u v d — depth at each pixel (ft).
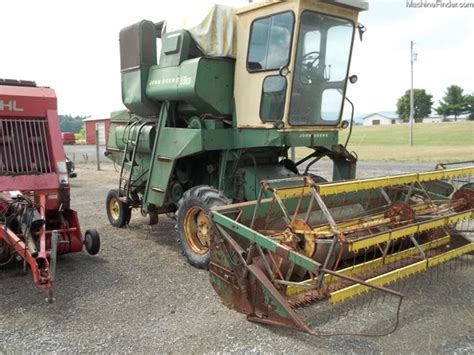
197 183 24.35
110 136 29.53
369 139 122.93
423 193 17.97
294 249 12.84
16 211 16.87
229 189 22.13
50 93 19.88
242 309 13.73
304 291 13.85
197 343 12.75
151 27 24.50
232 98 22.02
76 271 19.07
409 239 16.99
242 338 12.92
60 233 19.27
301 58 19.77
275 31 19.79
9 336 13.37
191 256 19.54
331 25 20.94
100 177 53.93
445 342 12.50
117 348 12.59
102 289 16.98
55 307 15.38
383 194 17.04
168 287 17.13
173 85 22.03
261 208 15.84
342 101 22.36
